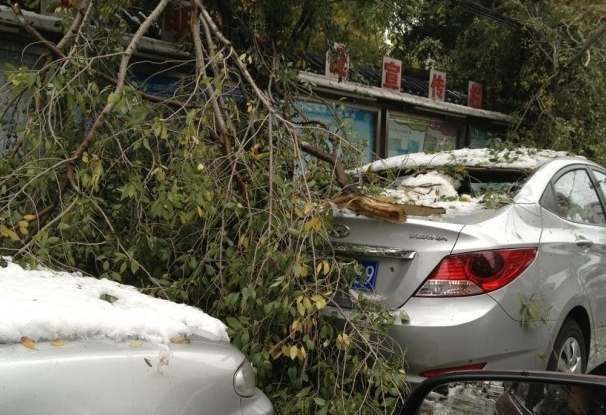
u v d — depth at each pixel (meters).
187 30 6.12
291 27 6.14
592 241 4.23
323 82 7.91
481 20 11.30
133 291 2.80
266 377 3.45
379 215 3.52
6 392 1.83
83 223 3.49
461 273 3.34
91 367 2.00
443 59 12.34
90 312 2.21
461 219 3.57
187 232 3.72
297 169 3.82
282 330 3.34
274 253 3.23
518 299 3.43
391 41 12.25
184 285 3.51
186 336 2.38
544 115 10.68
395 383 3.14
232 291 3.46
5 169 3.48
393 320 3.25
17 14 4.04
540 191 4.04
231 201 3.58
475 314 3.27
